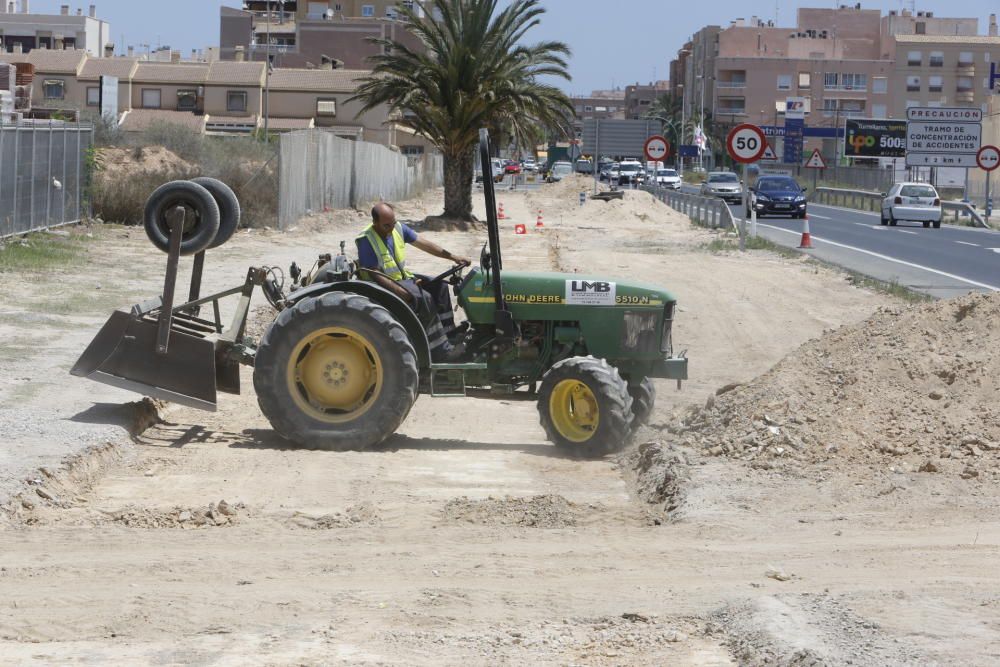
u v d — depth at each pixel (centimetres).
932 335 1029
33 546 703
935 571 645
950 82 14175
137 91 7981
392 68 4053
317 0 12338
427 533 740
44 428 962
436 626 565
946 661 498
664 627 562
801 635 529
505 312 1016
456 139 4053
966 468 847
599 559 680
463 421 1144
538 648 535
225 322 1559
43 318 1541
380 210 1022
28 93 4619
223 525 764
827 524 748
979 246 3481
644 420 1052
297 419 989
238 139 4528
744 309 1916
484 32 3997
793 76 14300
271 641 542
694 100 16462
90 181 2970
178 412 1138
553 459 976
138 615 577
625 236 3603
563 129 4150
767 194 5072
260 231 3152
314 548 705
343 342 994
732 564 666
